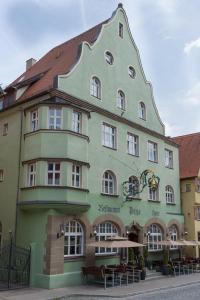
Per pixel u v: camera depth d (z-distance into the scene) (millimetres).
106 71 28359
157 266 29125
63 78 24344
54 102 22969
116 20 30562
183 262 30078
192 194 36406
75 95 25062
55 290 20281
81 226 23828
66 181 22188
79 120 24172
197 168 37312
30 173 23375
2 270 23109
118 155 27875
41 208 22031
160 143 33594
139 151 30375
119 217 26953
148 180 30359
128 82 30703
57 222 21906
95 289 20953
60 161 22391
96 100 26797
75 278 22375
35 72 31891
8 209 24141
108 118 27469
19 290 20047
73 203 22188
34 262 21656
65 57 28984
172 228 34094
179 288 22656
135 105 31078
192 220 35875
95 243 23234
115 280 23500
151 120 32906
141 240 29031
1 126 26391
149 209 30609
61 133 22656
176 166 36219
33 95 24516
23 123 24594
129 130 29625
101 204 25438
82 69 26047
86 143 24109
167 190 34500
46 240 21531
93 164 25312
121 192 27562
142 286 22484
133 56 31953
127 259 26875
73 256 22703
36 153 22641
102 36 28656
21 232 23000
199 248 35531
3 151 25656
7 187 24594
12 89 27172
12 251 22625
